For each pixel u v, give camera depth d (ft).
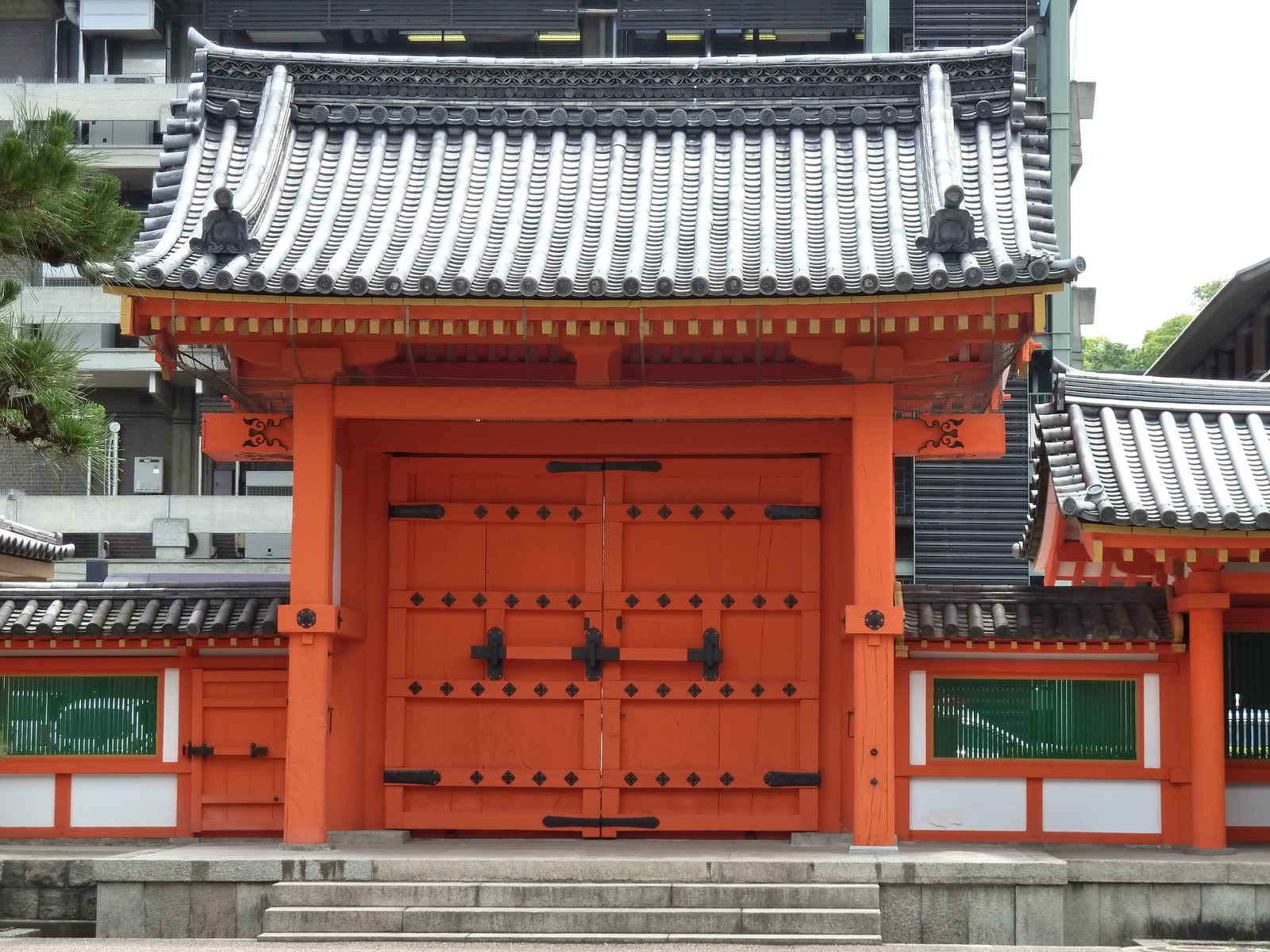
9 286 33.88
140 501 124.77
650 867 39.78
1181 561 45.83
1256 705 47.78
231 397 49.34
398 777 47.78
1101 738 47.29
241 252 43.16
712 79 49.73
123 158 122.11
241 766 48.88
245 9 125.18
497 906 39.09
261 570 124.57
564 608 48.49
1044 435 45.88
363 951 36.99
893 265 42.22
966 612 47.96
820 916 38.29
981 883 39.58
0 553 64.69
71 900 41.91
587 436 49.01
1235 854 43.78
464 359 48.14
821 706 47.96
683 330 42.11
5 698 49.39
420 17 123.95
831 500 48.67
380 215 46.73
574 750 48.14
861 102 49.37
